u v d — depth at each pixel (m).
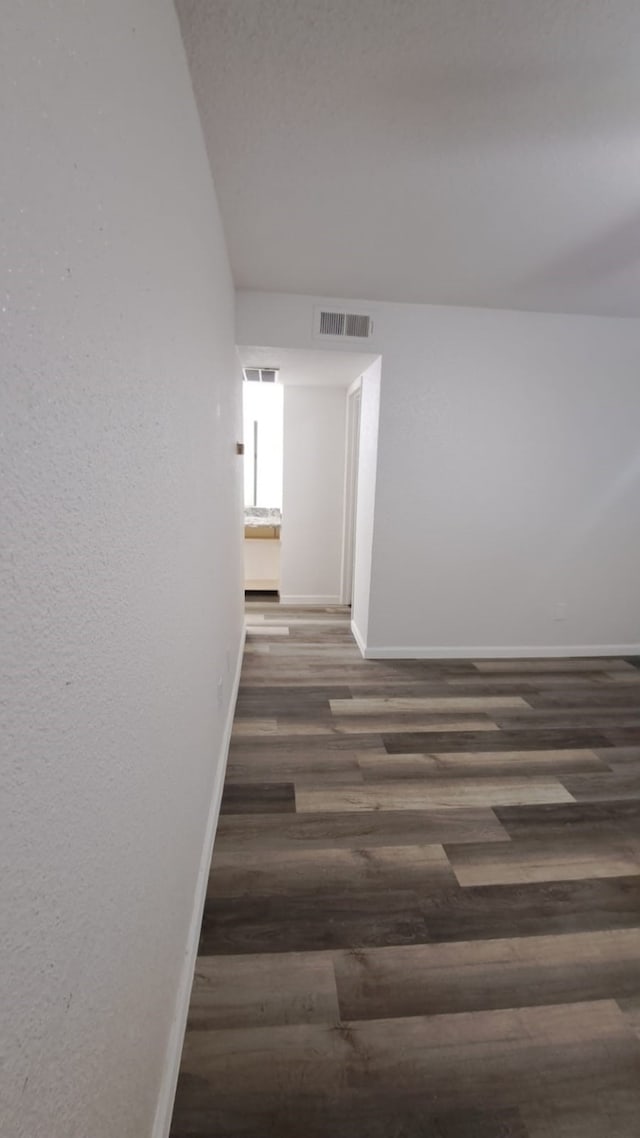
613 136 1.35
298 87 1.17
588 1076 1.06
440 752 2.26
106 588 0.59
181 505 1.06
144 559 0.76
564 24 1.01
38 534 0.42
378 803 1.90
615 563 3.42
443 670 3.20
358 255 2.16
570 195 1.66
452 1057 1.08
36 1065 0.43
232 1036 1.10
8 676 0.37
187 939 1.18
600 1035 1.13
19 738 0.39
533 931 1.39
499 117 1.27
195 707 1.28
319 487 4.39
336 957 1.29
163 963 0.92
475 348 2.96
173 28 0.94
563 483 3.25
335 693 2.82
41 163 0.40
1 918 0.37
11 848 0.38
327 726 2.45
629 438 3.23
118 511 0.63
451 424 3.05
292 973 1.24
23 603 0.40
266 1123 0.96
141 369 0.73
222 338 1.88
